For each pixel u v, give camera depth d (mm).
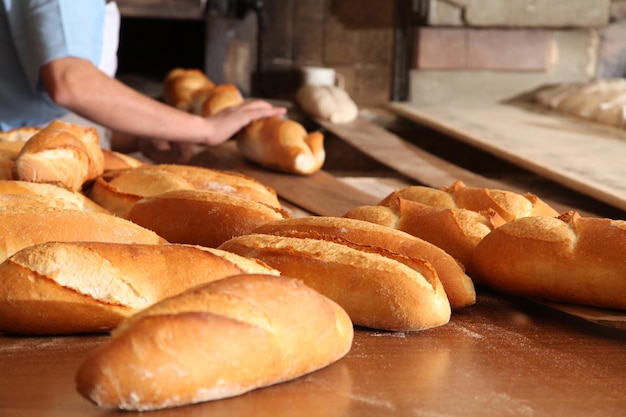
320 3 3719
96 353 613
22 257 783
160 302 646
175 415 627
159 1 3420
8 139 1424
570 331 875
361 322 835
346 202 1668
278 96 3764
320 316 707
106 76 2035
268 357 657
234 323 641
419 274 843
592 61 3758
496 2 3541
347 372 734
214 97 2604
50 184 1085
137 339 609
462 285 897
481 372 753
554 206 1731
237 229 1000
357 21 3736
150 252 782
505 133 2637
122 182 1198
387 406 672
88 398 610
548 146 2379
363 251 871
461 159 3129
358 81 3791
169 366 609
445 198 1126
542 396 707
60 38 1934
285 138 1976
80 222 878
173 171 1276
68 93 1958
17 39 1964
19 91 2137
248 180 1294
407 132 3283
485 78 3732
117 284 765
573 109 3111
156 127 2061
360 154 2992
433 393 703
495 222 1003
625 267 864
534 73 3742
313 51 3756
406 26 3705
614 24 3734
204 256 779
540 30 3701
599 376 755
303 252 850
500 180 2213
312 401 671
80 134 1303
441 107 3408
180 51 4156
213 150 2238
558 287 896
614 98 3027
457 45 3686
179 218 1021
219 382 631
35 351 754
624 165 2094
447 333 850
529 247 905
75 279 768
